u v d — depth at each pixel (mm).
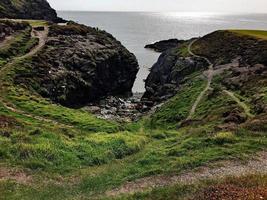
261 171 26875
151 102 94250
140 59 175750
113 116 82562
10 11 186125
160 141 43906
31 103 62156
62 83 87688
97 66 105875
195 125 56594
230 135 35844
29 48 98812
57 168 31109
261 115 48062
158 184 25656
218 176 26109
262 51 90250
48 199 24328
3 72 77938
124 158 36156
